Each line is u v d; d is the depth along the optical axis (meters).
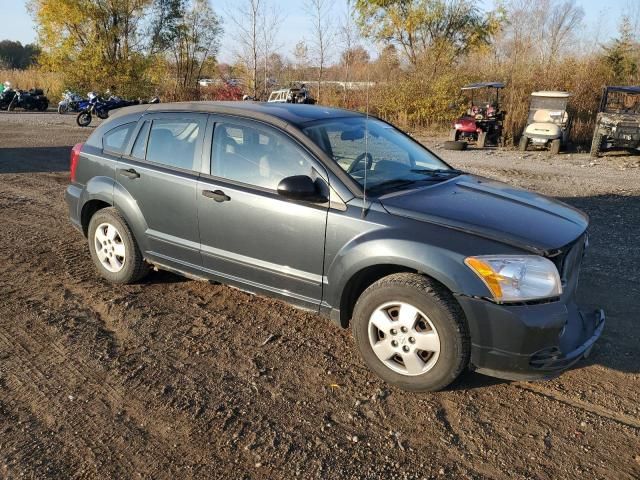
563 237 3.32
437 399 3.34
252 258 3.98
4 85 31.33
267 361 3.75
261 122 4.02
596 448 2.93
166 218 4.42
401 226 3.36
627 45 20.83
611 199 8.78
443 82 21.14
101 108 21.33
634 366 3.71
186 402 3.28
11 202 7.88
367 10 25.44
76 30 33.69
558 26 24.45
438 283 3.25
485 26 25.30
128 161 4.69
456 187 3.94
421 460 2.83
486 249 3.15
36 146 14.10
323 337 4.08
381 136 4.42
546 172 11.85
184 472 2.73
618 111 14.52
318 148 3.76
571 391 3.43
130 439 2.96
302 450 2.89
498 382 3.52
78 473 2.72
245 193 3.93
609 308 4.56
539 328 3.08
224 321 4.31
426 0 25.14
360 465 2.79
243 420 3.13
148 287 4.92
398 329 3.34
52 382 3.47
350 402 3.31
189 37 35.41
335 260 3.54
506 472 2.76
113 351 3.85
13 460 2.79
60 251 5.83
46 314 4.38
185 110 4.47
